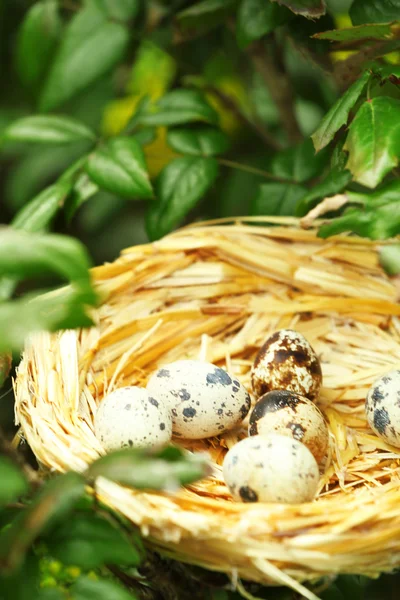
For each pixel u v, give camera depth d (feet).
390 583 1.89
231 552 1.43
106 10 1.94
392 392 1.67
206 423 1.68
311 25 1.76
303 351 1.72
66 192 1.77
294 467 1.52
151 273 1.81
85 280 1.27
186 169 1.83
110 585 1.34
